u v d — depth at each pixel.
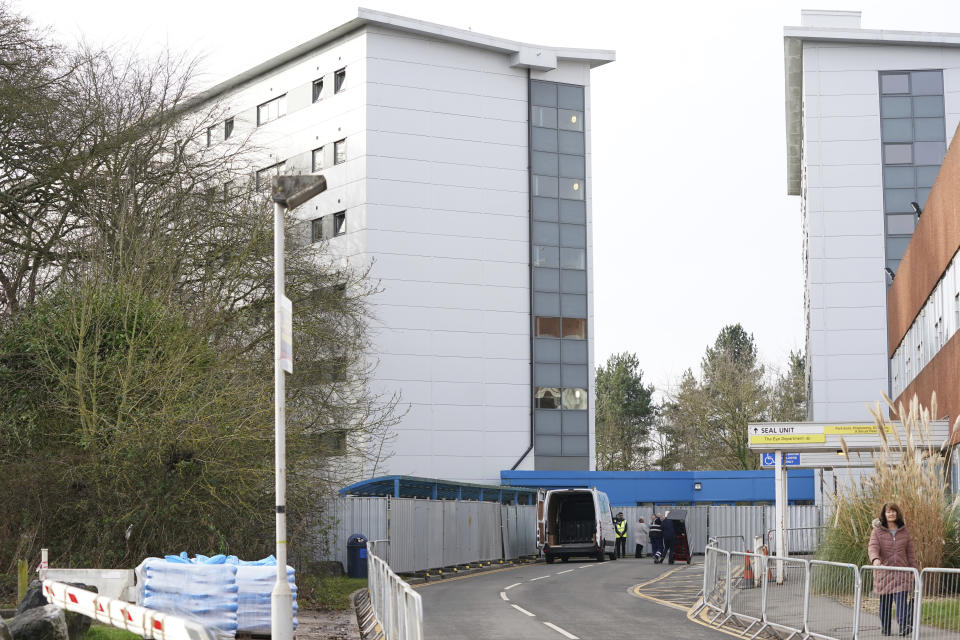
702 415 82.94
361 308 37.72
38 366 23.70
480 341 61.25
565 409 62.97
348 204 60.47
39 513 22.19
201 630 8.73
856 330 65.50
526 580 32.22
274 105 64.94
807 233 67.31
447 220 61.22
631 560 46.88
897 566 14.87
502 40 62.72
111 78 33.56
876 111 66.88
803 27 66.12
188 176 33.44
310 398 30.09
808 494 57.53
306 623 19.59
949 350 28.73
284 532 12.36
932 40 66.31
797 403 87.44
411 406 59.31
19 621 12.23
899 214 66.19
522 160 63.28
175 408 22.42
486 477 60.59
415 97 61.22
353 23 60.38
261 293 32.59
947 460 22.66
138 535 22.08
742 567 18.52
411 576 34.31
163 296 26.56
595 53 64.81
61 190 30.80
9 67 30.27
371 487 38.03
